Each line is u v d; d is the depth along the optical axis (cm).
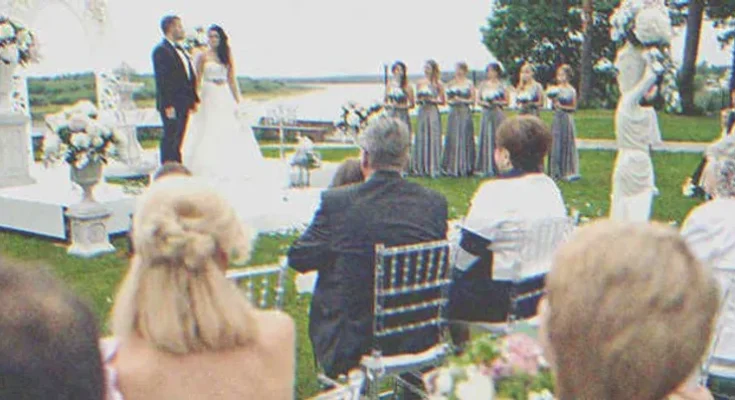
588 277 124
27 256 675
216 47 841
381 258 309
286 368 197
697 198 1002
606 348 119
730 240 326
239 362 189
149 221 187
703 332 120
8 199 776
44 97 2161
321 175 982
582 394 122
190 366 185
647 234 129
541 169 359
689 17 2578
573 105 1161
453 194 1034
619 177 633
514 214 338
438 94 1209
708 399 137
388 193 324
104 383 99
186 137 845
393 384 402
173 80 815
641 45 615
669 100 644
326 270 325
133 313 188
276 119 1889
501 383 180
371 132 326
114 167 1088
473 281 341
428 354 330
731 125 919
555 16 2938
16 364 89
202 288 187
